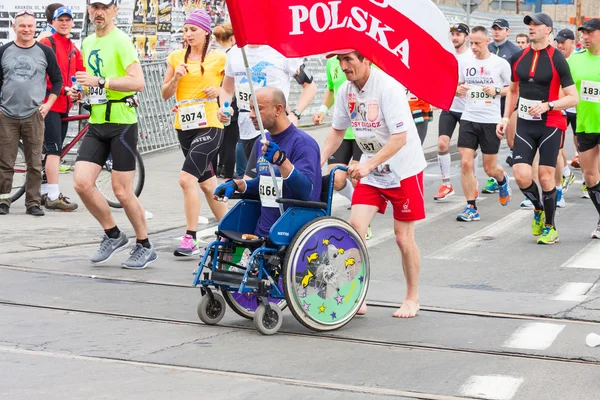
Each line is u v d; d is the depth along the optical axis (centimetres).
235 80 1119
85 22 1991
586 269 1088
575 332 818
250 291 826
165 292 976
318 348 774
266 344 785
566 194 1686
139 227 1092
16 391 653
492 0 3356
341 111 874
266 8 808
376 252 1199
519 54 1255
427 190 1734
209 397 644
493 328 834
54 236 1270
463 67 1459
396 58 821
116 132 1068
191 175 1155
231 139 1614
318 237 811
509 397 649
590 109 1263
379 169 849
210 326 846
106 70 1068
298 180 800
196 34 1146
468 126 1442
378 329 835
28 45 1422
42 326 834
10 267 1076
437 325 848
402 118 825
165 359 737
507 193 1520
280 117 820
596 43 1267
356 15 814
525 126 1244
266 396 647
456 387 670
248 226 856
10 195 1500
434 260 1148
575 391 661
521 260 1143
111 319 863
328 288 821
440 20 822
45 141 1488
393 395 652
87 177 1071
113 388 662
